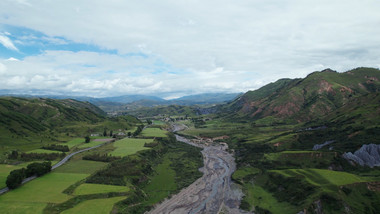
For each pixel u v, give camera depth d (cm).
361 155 13450
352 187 10194
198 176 15525
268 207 10844
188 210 10944
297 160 14888
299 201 10406
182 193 12862
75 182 11825
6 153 16112
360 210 9225
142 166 15475
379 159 12912
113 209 9644
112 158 16050
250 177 14638
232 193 12781
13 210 8844
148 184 13912
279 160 15538
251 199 11888
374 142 13788
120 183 12306
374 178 11062
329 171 12025
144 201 11388
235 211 10838
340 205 9350
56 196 10162
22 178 11325
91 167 14412
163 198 12050
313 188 10662
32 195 10162
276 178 13125
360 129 16212
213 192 13000
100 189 11162
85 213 9125
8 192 10394
